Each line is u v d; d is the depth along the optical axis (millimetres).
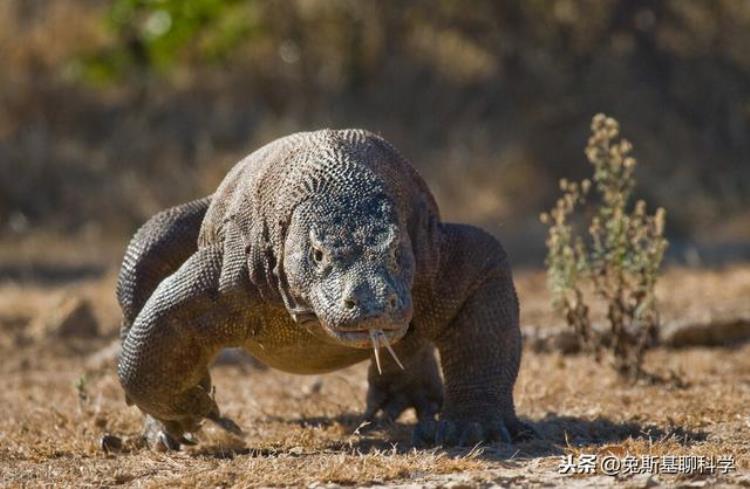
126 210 49000
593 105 53406
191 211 16422
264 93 54188
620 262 20672
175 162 51094
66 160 50375
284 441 16391
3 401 21062
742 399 18078
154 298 14969
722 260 40188
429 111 53750
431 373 17703
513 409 15641
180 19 53156
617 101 53531
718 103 53812
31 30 55094
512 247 44219
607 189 20797
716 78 54469
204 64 54844
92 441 16703
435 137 53000
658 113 53375
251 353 15758
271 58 54969
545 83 54125
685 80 54406
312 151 14398
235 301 14508
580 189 50125
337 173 13797
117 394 21172
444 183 50312
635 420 17016
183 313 14711
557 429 16453
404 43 55562
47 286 38688
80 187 49688
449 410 15523
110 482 13992
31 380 23281
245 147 52031
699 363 22062
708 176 51375
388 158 14867
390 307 12359
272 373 23391
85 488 13742
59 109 52750
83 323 28125
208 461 14820
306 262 13133
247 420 18469
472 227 15695
